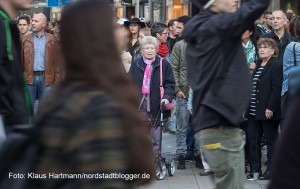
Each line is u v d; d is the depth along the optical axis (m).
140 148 5.86
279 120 18.62
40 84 24.20
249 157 19.38
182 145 21.12
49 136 5.80
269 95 18.52
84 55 5.94
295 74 6.09
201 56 10.18
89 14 6.00
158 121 18.88
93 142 5.65
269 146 18.98
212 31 9.95
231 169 10.42
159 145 18.92
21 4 9.22
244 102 10.12
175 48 20.97
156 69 18.92
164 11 47.91
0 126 7.97
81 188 5.68
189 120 21.23
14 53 9.08
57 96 5.91
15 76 9.11
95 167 5.64
